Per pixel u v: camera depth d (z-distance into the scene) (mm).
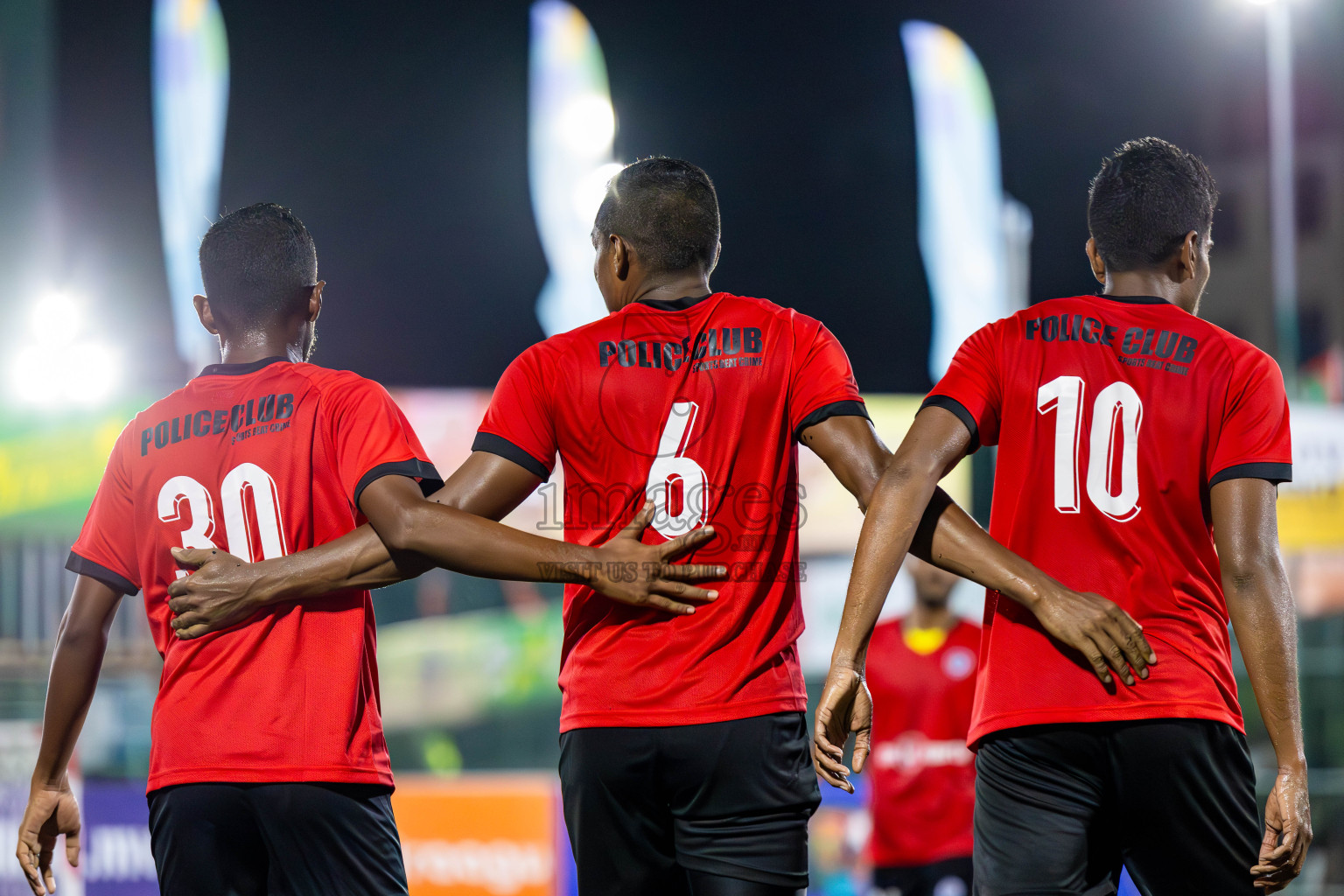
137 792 27906
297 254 9914
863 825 27281
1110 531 8570
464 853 27453
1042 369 8906
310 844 9062
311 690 9148
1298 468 31562
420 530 8867
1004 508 8945
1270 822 8344
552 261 54750
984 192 56438
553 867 27406
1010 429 8969
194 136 52750
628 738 8648
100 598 9805
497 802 27609
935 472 8828
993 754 8742
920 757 22469
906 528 8711
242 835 9117
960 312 55688
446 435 29453
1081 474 8672
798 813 8797
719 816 8680
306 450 9336
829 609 29172
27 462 29219
